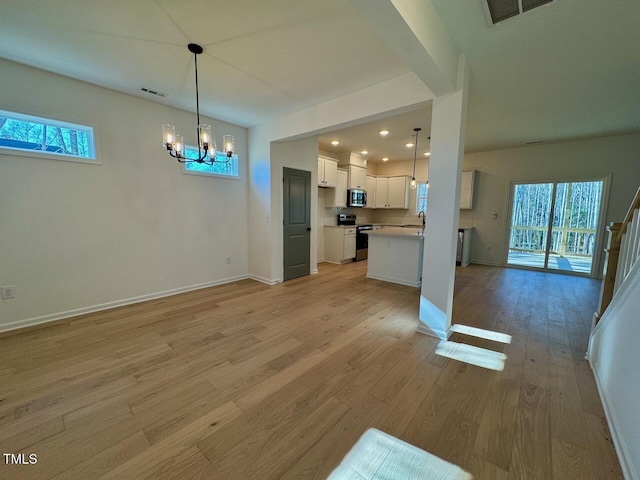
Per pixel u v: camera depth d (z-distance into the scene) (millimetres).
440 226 2562
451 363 2213
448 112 2426
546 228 5469
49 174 2809
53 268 2893
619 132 4445
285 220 4605
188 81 2891
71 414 1635
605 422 1603
